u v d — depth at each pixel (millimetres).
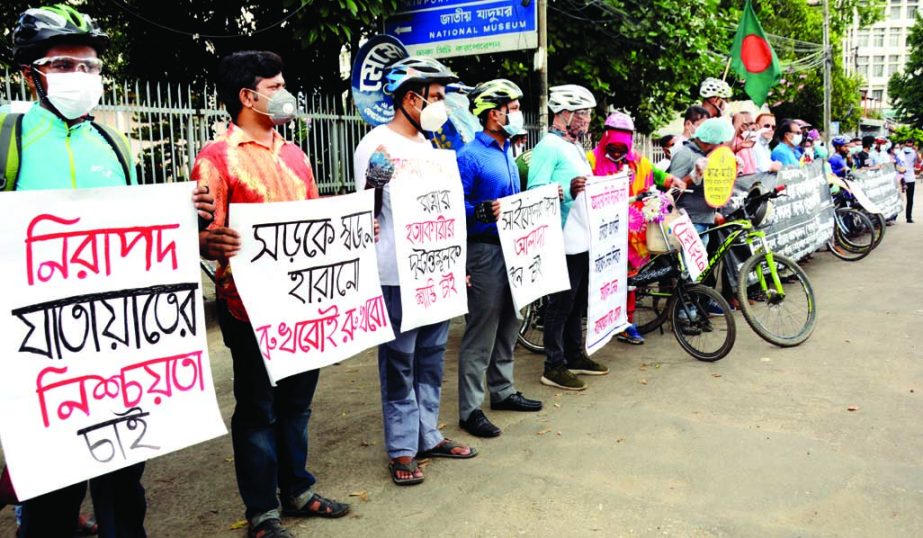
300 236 3057
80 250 2361
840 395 4758
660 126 13695
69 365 2342
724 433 4176
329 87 9961
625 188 5395
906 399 4656
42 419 2275
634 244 5906
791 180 8562
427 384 3902
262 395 3029
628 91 11641
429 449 3918
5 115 2396
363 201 3352
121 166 2611
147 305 2539
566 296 4996
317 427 4465
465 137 5941
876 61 90062
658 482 3586
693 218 6641
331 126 8453
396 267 3600
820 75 29531
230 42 9445
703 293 5633
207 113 7293
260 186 2934
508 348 4605
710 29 11570
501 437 4227
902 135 43531
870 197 12273
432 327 3826
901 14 88438
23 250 2236
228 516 3387
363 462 3936
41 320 2279
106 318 2434
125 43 9633
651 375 5309
